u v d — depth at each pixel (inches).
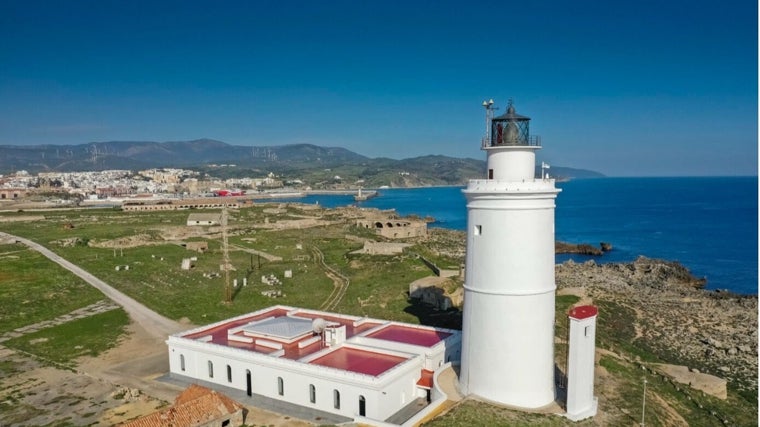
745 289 4731.8
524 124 1427.2
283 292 3604.8
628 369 2092.8
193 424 1526.8
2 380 2119.8
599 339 2637.8
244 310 3181.6
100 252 5221.5
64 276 4062.5
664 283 4537.4
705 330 3090.6
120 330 2802.7
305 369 1716.3
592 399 1457.9
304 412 1728.6
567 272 4862.2
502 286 1416.1
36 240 5994.1
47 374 2181.3
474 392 1501.0
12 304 3275.1
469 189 1456.7
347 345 1950.1
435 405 1472.7
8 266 4439.0
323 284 3836.1
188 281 3934.5
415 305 3154.5
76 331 2790.4
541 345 1443.2
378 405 1578.5
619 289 4138.8
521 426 1288.1
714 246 7081.7
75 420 1744.6
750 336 2987.2
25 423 1729.8
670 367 2239.2
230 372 1929.1
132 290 3644.2
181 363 2080.5
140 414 1779.0
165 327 2859.3
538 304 1427.2
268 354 1846.7
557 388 1611.7
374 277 3973.9
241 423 1649.9
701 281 4906.5
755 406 2017.7
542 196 1398.9
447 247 5812.0
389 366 1738.4
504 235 1403.8
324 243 5836.6
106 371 2208.4
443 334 2044.8
